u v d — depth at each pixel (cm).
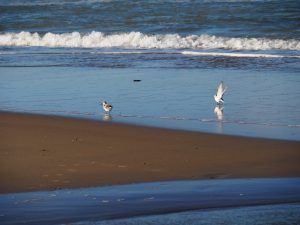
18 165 1677
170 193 1478
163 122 2188
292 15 5494
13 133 2014
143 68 3381
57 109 2431
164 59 3703
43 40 4666
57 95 2714
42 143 1886
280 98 2575
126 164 1697
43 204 1403
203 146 1862
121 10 6122
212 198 1445
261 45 4162
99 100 2597
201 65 3447
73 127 2095
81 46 4491
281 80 2947
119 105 2497
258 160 1731
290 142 1895
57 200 1430
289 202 1421
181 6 6200
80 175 1606
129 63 3578
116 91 2777
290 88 2764
